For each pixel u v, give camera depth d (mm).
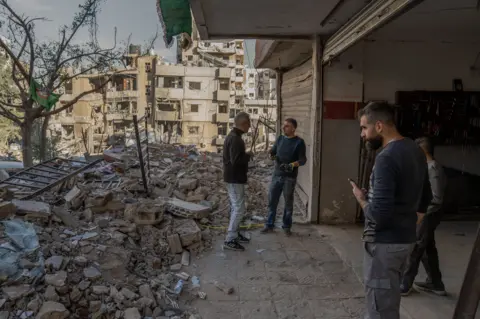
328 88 6691
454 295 4246
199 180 8172
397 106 6785
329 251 5551
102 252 4340
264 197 8359
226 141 5406
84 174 7523
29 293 3355
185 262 4953
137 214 5359
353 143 6781
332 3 4777
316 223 6891
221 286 4395
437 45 6824
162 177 8203
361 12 4625
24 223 4367
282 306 4023
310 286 4473
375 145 2896
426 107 6848
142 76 45500
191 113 46031
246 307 3994
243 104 51531
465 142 6973
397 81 6832
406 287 4203
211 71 45938
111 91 47031
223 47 60219
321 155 6789
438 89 6926
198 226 6000
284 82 11227
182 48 6031
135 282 4164
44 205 5004
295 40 6684
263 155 14609
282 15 5344
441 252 5574
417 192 2662
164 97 45469
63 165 8320
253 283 4523
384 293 2701
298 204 8250
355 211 6898
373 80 6781
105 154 9828
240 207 5453
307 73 7938
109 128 45000
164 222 5699
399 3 3504
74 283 3697
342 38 5465
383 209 2545
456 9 4824
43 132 19781
